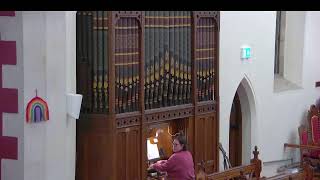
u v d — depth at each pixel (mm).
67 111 9492
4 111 9117
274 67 14820
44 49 9055
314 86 15203
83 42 10078
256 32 13289
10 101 9047
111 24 9914
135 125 10570
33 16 8898
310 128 14305
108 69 10023
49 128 9234
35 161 9133
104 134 10148
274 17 13719
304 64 14852
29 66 8945
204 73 11750
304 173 10406
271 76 13859
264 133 13844
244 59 13016
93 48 10039
